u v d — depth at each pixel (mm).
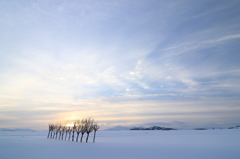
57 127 88250
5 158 28469
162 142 66812
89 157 30750
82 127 68375
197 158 32188
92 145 51938
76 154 33312
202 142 65375
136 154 35438
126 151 39469
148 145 54219
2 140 69562
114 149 42562
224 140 73875
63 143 56969
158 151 40094
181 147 48719
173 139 84938
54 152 35188
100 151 38469
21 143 55125
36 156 30406
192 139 82562
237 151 40688
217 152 39094
